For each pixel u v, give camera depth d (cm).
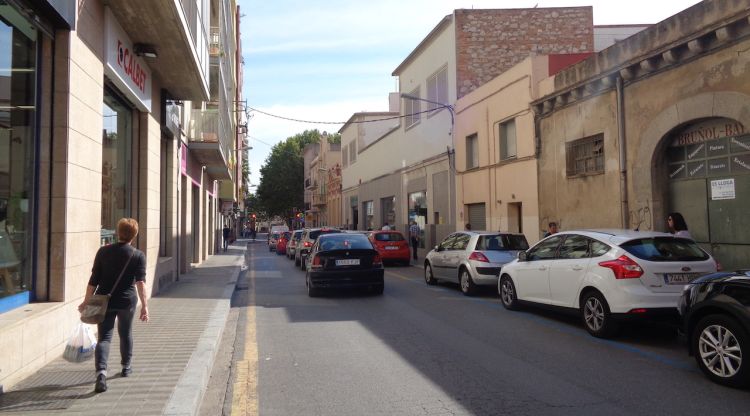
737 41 964
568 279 822
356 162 4147
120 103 1002
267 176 7769
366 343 754
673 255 728
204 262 2273
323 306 1102
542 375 585
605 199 1321
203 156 2041
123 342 534
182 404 455
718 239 1049
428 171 2564
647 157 1184
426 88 2608
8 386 494
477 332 818
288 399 517
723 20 963
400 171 2994
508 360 651
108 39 791
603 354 675
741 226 998
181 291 1237
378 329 851
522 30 2255
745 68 949
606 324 743
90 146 716
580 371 600
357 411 480
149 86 1114
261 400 515
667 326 834
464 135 2156
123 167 1039
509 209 1808
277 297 1256
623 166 1252
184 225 1753
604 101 1325
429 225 2495
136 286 530
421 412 475
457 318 938
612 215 1295
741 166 995
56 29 636
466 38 2244
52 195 629
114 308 508
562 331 819
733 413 462
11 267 585
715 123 1052
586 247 809
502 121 1836
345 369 621
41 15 595
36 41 616
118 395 478
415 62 2767
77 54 668
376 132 4031
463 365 630
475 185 2061
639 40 1185
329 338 791
